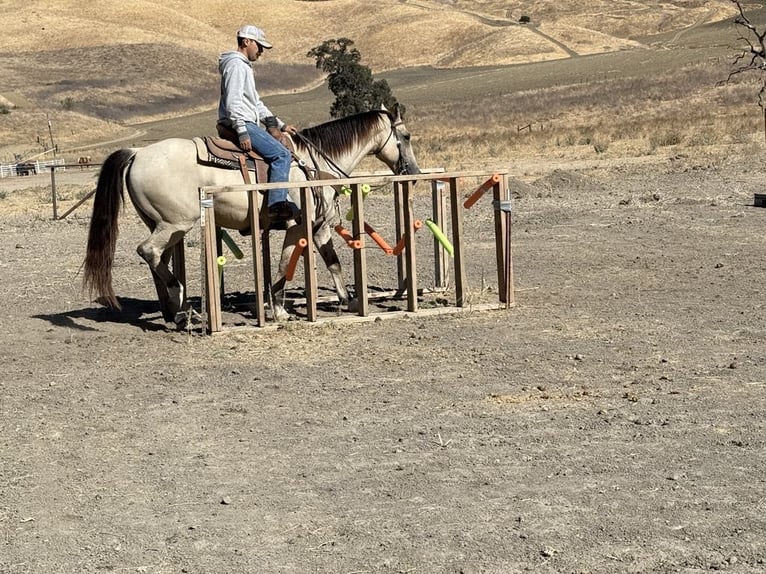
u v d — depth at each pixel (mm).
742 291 11570
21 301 12805
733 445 6473
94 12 196250
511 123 67750
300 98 131750
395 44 180500
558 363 8688
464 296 11180
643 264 13680
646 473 6023
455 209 11055
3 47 170000
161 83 146500
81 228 21359
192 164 10070
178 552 5184
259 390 8195
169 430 7219
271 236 18188
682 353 8883
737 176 24516
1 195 30656
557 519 5398
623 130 45781
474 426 7047
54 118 100812
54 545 5328
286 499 5828
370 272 14422
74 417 7625
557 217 19031
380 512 5582
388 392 7988
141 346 9953
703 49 129250
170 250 10680
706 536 5137
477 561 4953
